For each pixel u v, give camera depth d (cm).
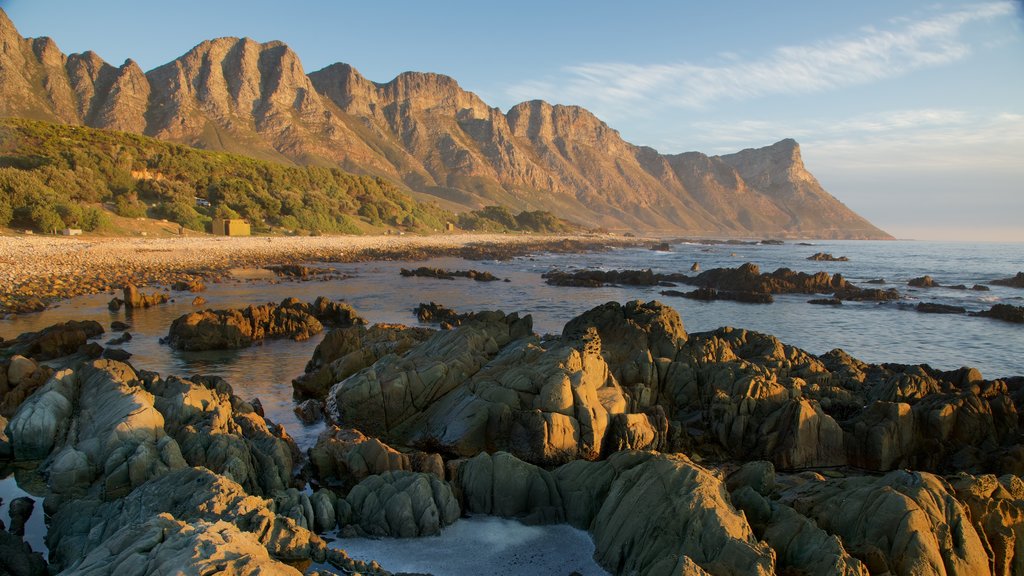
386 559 1705
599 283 8638
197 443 2070
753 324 5912
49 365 3378
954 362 4453
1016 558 1644
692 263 13375
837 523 1678
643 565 1578
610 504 1809
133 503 1709
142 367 3734
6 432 2269
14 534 1703
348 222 16850
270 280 7950
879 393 2933
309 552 1620
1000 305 6475
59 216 10275
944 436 2489
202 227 12769
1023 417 2658
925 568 1486
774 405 2702
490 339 3325
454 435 2505
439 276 9019
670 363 3072
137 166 14488
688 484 1695
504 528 1895
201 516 1575
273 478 2042
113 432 2052
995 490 1752
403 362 3002
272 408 3031
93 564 1317
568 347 2811
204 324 4269
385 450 2138
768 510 1739
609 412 2528
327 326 5175
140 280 7031
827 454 2495
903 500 1599
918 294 8438
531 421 2383
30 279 6481
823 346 4975
